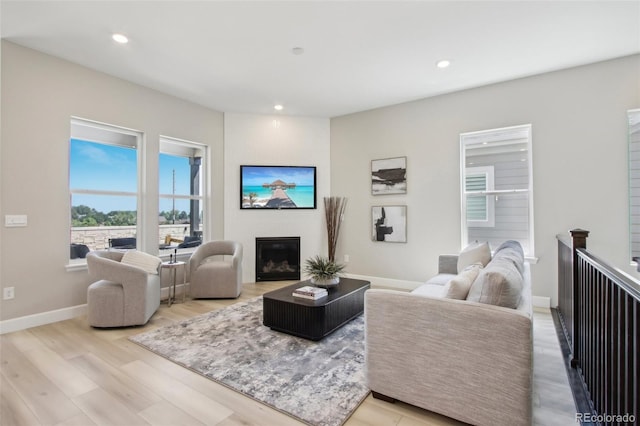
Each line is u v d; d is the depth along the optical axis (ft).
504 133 13.78
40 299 10.68
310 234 18.02
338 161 17.99
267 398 6.39
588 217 11.83
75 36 9.80
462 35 9.84
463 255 11.02
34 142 10.55
